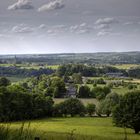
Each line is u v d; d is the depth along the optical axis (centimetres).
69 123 11106
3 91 10550
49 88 18150
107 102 13800
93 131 8450
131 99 9069
